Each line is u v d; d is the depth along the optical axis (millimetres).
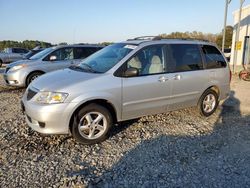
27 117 4406
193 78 5488
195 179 3363
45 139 4543
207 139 4715
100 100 4391
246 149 4309
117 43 5539
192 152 4160
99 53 5438
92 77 4367
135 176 3420
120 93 4488
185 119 5801
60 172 3506
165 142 4531
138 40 5348
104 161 3826
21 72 9023
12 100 7496
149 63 4934
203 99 5871
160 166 3688
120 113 4602
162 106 5129
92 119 4367
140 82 4707
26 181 3275
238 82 11883
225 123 5641
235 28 19562
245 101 7785
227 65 6270
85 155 4004
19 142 4410
